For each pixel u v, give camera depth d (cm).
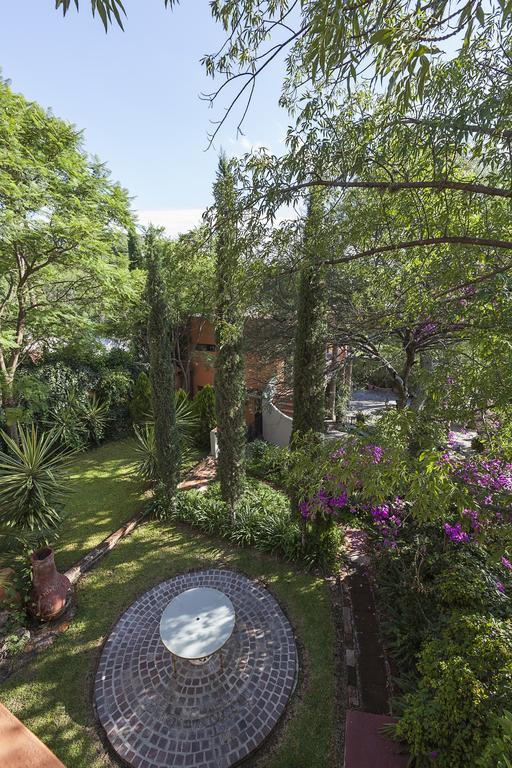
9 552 478
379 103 275
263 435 1016
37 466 521
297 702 351
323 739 322
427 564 408
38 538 496
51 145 632
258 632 421
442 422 318
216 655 394
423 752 229
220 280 484
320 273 416
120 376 990
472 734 220
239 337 534
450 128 196
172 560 539
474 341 318
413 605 391
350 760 249
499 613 307
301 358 449
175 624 387
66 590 451
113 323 1017
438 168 227
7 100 534
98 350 952
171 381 600
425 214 295
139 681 371
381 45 150
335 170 261
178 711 344
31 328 807
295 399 463
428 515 232
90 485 752
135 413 989
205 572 513
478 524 245
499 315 304
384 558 448
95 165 692
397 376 595
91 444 958
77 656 397
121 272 750
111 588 488
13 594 421
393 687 354
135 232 759
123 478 781
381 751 255
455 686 243
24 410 757
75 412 897
